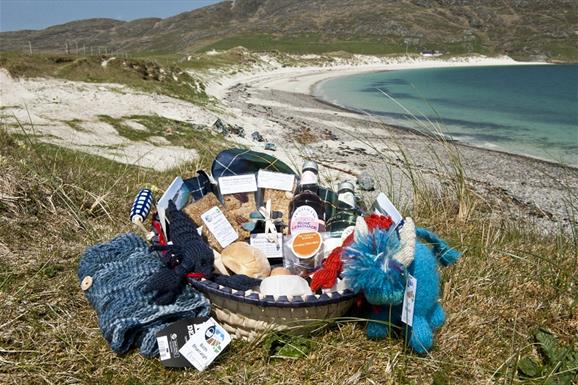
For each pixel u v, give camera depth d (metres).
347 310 2.54
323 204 2.99
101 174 5.30
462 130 22.98
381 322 2.43
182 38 181.88
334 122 23.14
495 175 13.62
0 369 2.21
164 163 10.90
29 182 4.09
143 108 18.56
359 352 2.41
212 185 3.25
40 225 3.70
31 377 2.19
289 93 43.22
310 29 148.75
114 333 2.32
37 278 2.97
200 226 2.87
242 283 2.40
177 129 15.73
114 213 4.22
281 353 2.35
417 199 4.64
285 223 2.96
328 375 2.26
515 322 2.63
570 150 18.39
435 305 2.54
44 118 14.50
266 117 24.08
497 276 3.18
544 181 13.06
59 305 2.72
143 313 2.39
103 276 2.66
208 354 2.30
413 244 2.25
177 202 2.99
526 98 39.47
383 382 2.23
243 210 3.01
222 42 134.75
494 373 2.25
